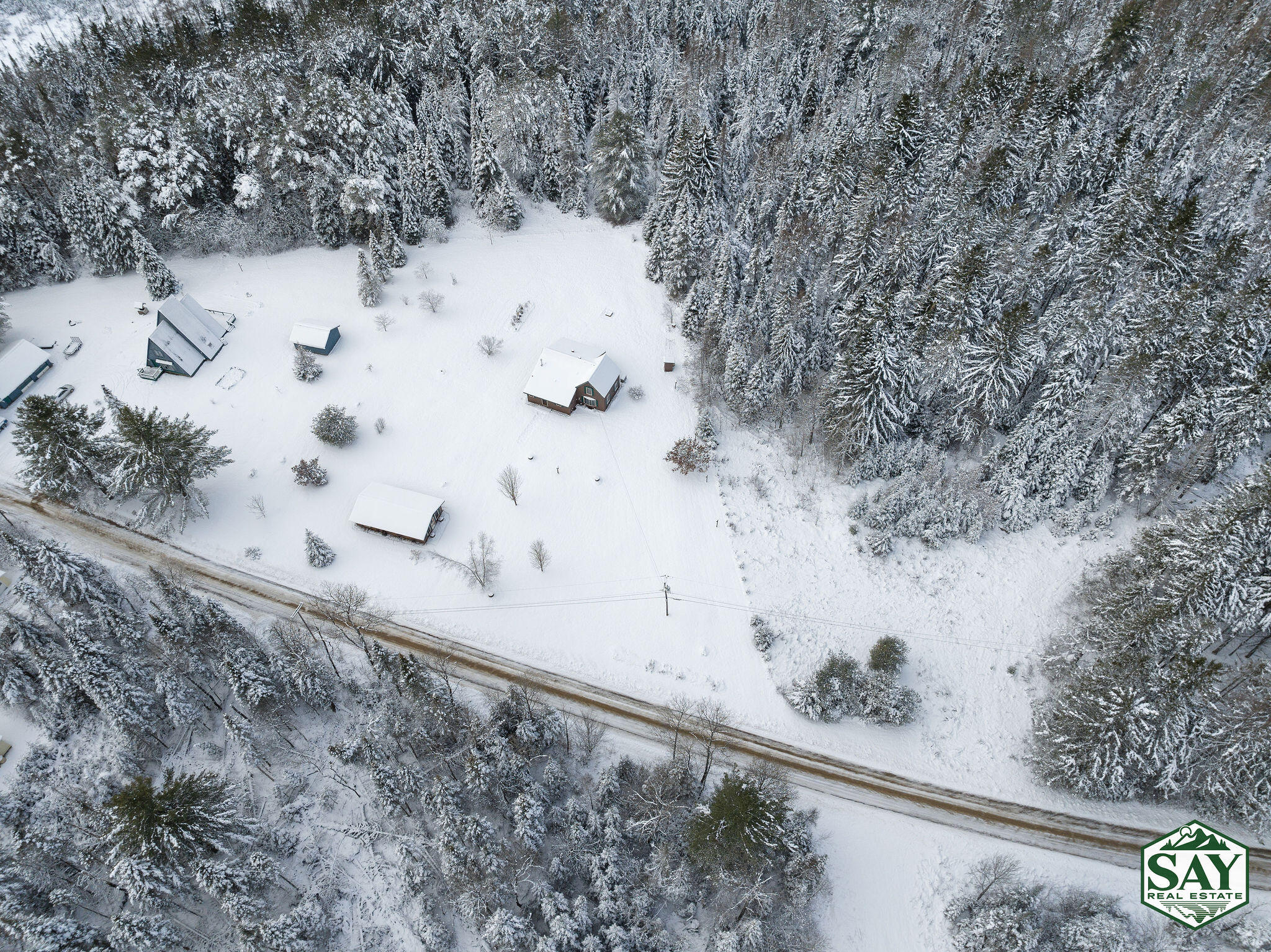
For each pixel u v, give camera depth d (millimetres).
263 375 71062
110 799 43719
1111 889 44750
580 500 63500
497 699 51312
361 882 43344
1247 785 44562
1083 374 61688
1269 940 40438
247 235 82688
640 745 50438
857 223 71875
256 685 46781
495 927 38281
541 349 75688
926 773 50188
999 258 68625
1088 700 46781
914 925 43500
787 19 114938
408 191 84750
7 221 76188
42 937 36031
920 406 67125
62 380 69062
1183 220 66625
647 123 106062
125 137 78375
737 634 56281
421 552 59688
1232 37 100438
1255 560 49344
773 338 68625
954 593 59250
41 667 45875
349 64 100750
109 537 59688
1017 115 83750
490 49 104375
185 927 40656
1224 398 57844
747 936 39844
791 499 65188
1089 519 62375
